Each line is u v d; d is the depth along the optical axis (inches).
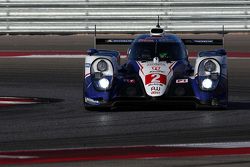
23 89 1873.8
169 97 1382.9
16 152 1070.4
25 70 2283.5
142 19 3255.4
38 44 3043.8
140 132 1230.9
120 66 1502.2
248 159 1003.9
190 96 1392.7
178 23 3240.7
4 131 1266.0
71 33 3316.9
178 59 1483.8
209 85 1398.9
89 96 1434.5
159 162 987.9
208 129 1253.7
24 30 3339.1
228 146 1099.3
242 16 3228.3
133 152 1059.9
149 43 1520.7
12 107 1567.4
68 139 1179.3
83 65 2407.7
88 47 2925.7
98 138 1184.2
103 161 1000.2
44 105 1588.3
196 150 1070.4
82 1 3284.9
